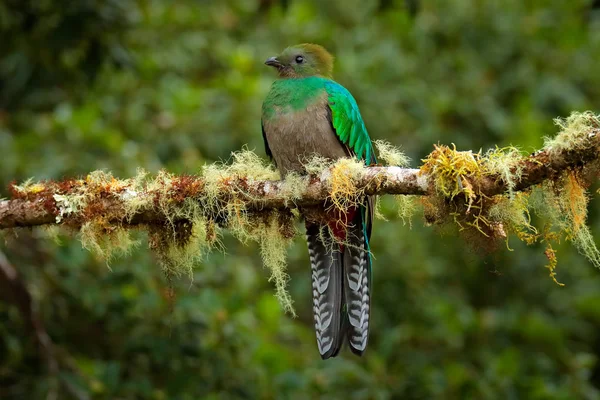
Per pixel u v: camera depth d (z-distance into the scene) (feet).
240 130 45.55
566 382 41.57
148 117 46.68
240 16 52.85
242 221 26.61
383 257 44.11
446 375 38.19
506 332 43.83
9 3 39.29
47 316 36.58
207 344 35.73
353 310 28.63
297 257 44.32
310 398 37.52
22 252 37.14
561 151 22.89
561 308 48.42
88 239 26.68
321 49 35.68
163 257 27.40
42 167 40.24
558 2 54.03
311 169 26.45
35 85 41.11
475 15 52.70
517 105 50.85
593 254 23.48
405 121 48.29
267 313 39.14
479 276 48.55
